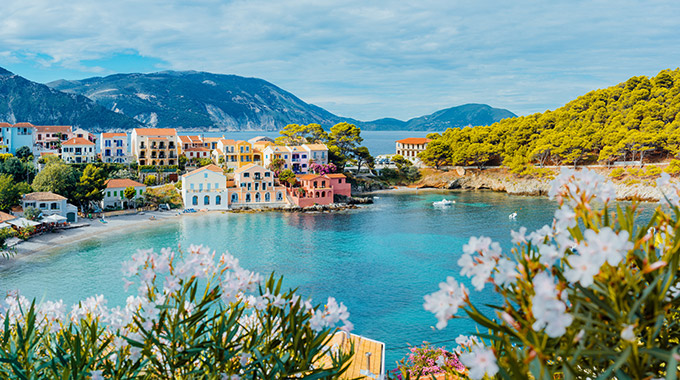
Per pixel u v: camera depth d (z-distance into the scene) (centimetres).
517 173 15625
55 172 9938
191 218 10750
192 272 551
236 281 563
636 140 13962
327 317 567
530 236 391
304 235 8888
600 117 17550
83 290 5584
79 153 13425
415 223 10012
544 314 289
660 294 329
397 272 6406
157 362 560
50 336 736
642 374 320
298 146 15200
